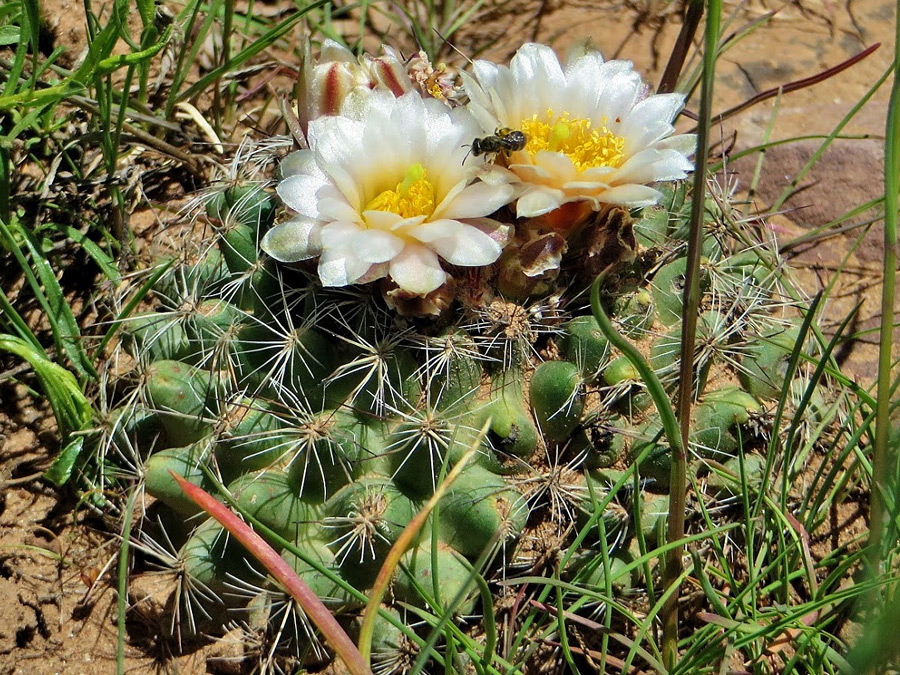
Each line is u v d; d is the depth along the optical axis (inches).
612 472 6.9
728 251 7.9
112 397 7.6
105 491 7.5
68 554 7.4
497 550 6.6
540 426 6.8
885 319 6.3
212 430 6.9
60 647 7.1
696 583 7.1
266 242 6.4
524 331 6.6
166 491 6.8
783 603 7.0
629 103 6.8
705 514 6.9
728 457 7.2
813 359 7.5
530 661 6.9
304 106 6.9
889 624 5.8
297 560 6.7
